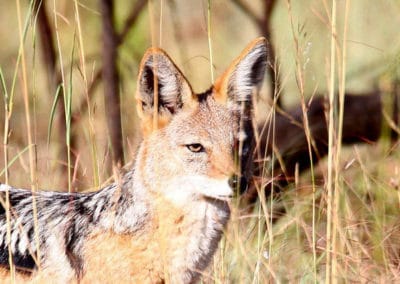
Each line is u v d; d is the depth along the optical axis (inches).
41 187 507.2
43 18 573.6
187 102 387.9
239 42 827.4
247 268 431.2
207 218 382.6
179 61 732.0
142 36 666.8
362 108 564.7
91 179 480.7
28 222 389.7
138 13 569.0
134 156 389.1
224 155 378.9
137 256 375.2
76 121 563.2
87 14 718.5
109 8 555.2
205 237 383.9
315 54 599.8
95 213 382.6
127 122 608.4
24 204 395.9
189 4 848.9
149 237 374.3
